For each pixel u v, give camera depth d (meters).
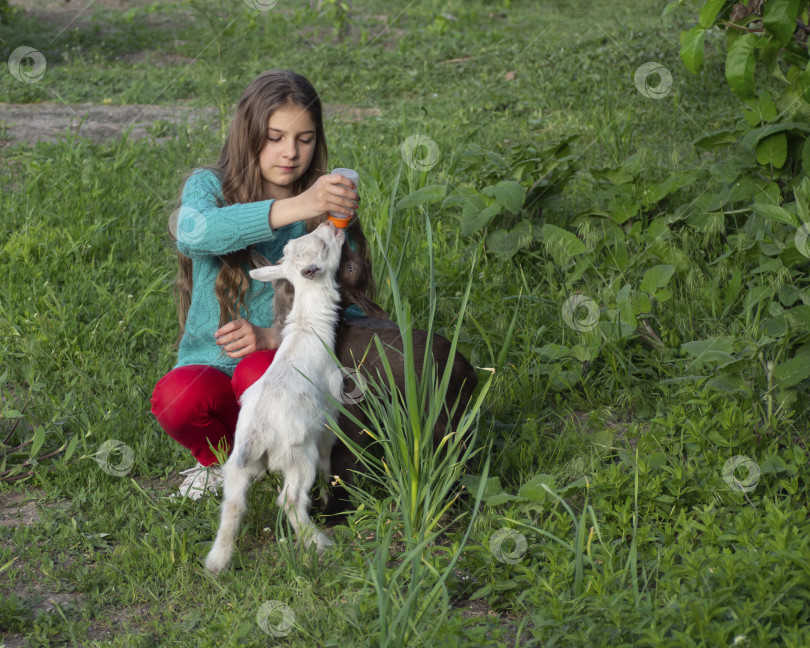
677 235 4.90
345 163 6.08
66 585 2.83
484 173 5.60
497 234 5.00
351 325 3.13
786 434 3.47
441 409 3.12
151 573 2.85
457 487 3.18
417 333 3.21
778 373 3.41
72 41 12.05
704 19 4.22
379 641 2.35
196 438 3.27
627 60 9.22
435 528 3.03
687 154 6.54
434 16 13.03
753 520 2.75
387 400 2.99
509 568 2.73
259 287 3.28
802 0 4.52
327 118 8.09
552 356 3.98
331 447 3.06
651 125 7.40
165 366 4.21
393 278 2.85
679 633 2.18
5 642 2.55
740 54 4.31
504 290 4.74
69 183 6.23
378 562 2.53
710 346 3.54
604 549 2.64
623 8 11.39
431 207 5.59
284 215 2.92
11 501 3.33
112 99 9.55
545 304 4.51
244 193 3.18
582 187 6.01
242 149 3.16
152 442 3.62
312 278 2.90
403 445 2.86
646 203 5.01
